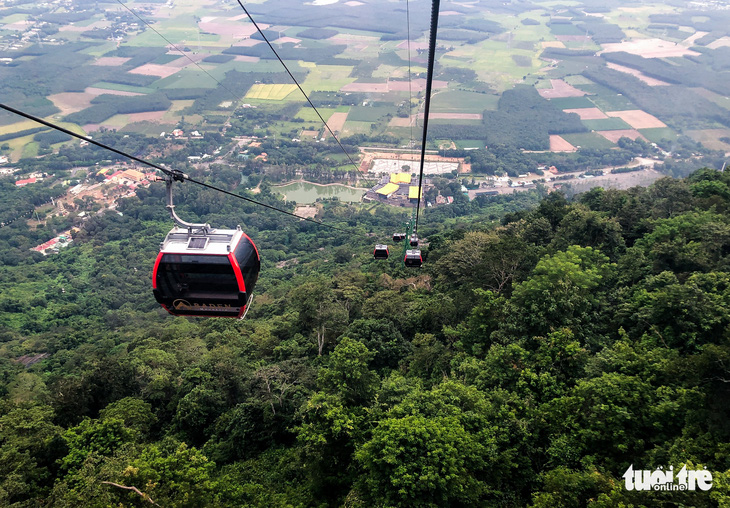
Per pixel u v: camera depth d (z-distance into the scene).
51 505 25.92
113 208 161.75
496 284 44.31
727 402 22.41
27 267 128.62
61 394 38.81
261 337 54.53
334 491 29.61
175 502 22.84
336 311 49.31
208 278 18.94
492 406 27.61
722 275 33.66
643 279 38.50
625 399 24.53
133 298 114.12
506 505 25.12
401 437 23.11
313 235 144.12
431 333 45.88
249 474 33.97
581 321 34.31
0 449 29.77
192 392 40.28
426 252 74.94
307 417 31.27
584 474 22.36
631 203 52.69
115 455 28.06
